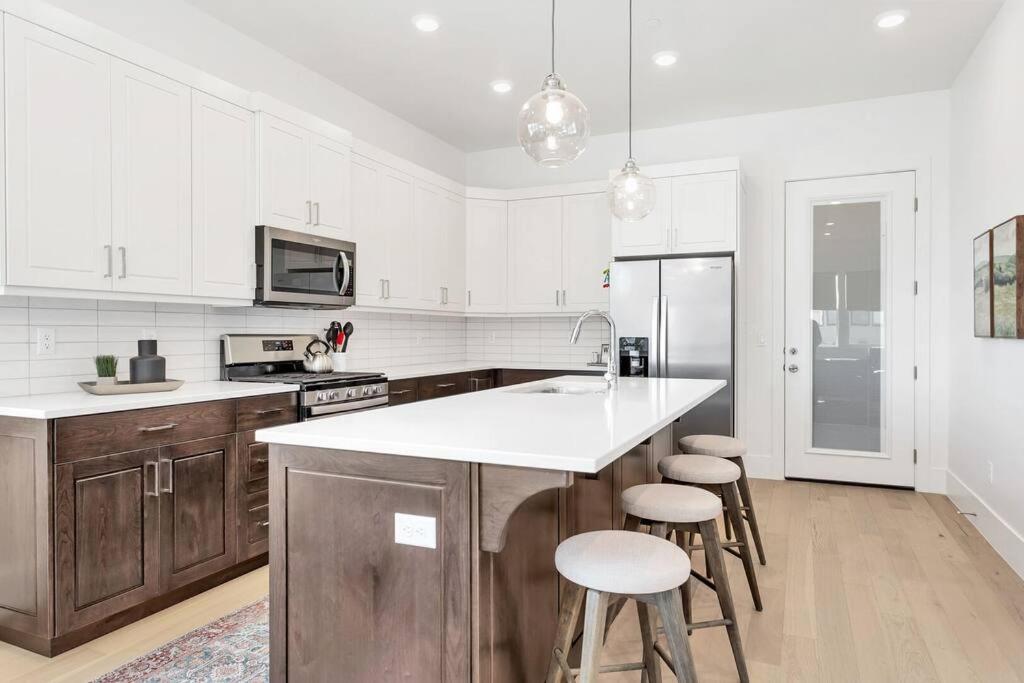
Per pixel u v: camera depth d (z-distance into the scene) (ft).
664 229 14.73
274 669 5.43
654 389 9.29
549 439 4.92
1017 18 9.55
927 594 8.73
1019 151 9.43
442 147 17.74
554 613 6.31
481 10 10.53
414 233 14.79
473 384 16.06
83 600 7.18
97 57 8.02
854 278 14.93
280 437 5.28
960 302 13.08
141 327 9.78
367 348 14.84
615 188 9.61
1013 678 6.61
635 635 7.57
